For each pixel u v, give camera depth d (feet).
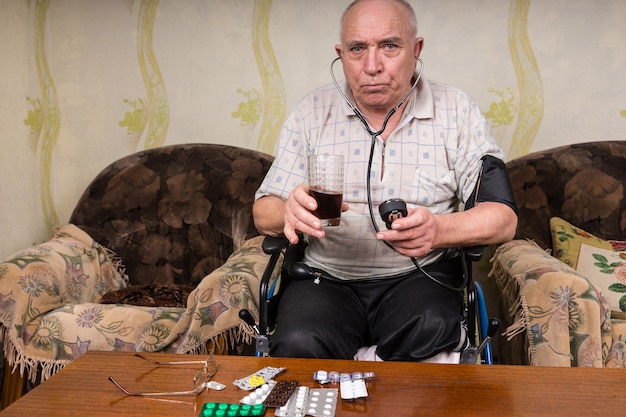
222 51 9.73
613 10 9.13
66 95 9.82
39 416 3.81
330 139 6.36
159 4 9.71
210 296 6.64
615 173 8.36
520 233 8.27
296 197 5.03
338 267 6.20
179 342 6.75
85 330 6.76
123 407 3.93
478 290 5.80
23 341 6.79
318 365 4.61
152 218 8.77
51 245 7.82
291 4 9.57
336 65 9.59
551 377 4.35
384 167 6.16
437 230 5.33
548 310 6.38
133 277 8.68
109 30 9.78
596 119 9.31
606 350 6.47
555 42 9.27
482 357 5.61
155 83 9.82
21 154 9.14
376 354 5.68
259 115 9.79
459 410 3.87
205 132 9.84
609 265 7.45
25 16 9.26
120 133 9.86
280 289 6.25
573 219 8.30
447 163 6.26
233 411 3.79
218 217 8.70
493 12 9.31
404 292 5.85
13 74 8.97
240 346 6.97
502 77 9.39
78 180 9.91
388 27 5.74
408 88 6.27
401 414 3.82
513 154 9.51
